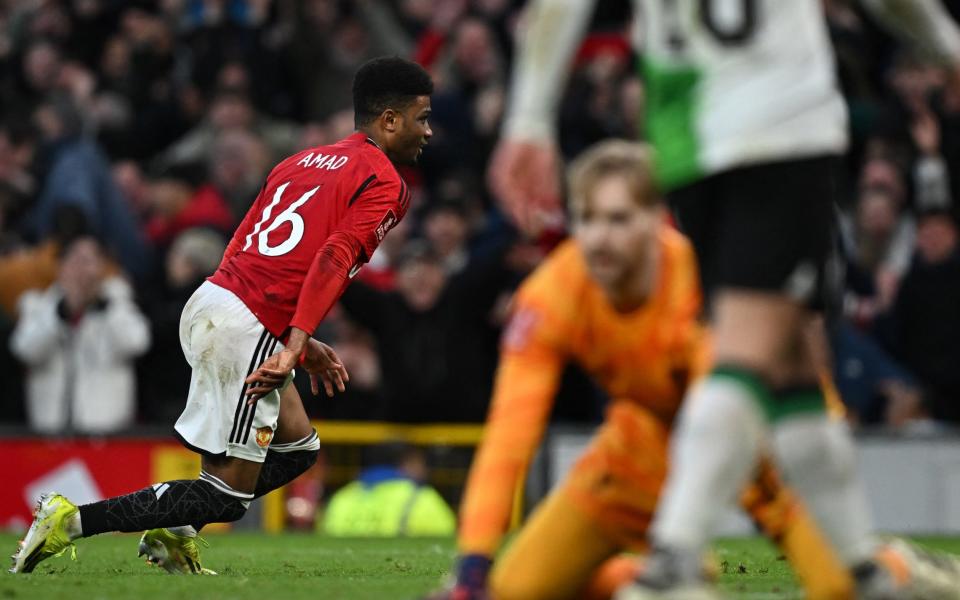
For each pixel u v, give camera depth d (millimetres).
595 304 11789
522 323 11875
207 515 17594
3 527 35844
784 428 11734
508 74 49875
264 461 18406
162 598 14297
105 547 25172
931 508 37125
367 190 17688
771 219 11336
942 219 40156
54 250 40375
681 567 10164
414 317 37594
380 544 27828
